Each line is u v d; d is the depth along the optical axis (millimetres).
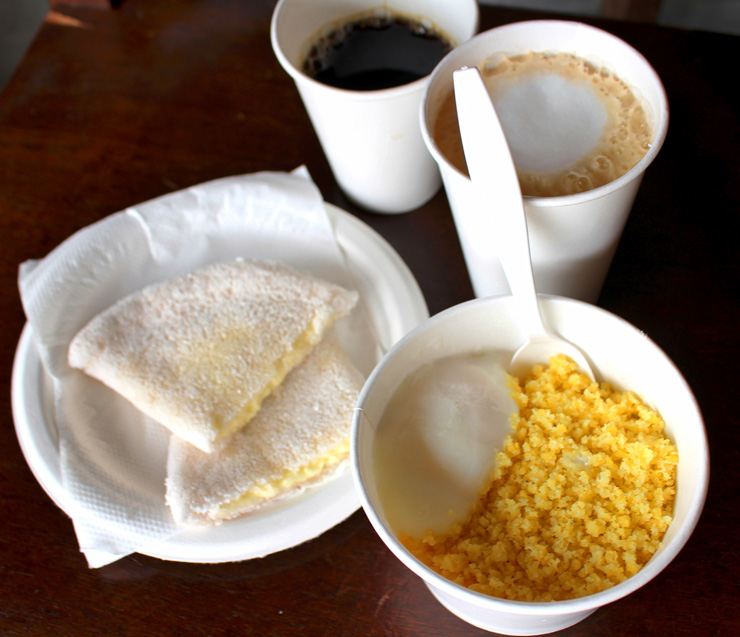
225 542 287
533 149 276
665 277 334
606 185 252
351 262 354
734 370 312
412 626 279
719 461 294
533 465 265
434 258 359
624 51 282
